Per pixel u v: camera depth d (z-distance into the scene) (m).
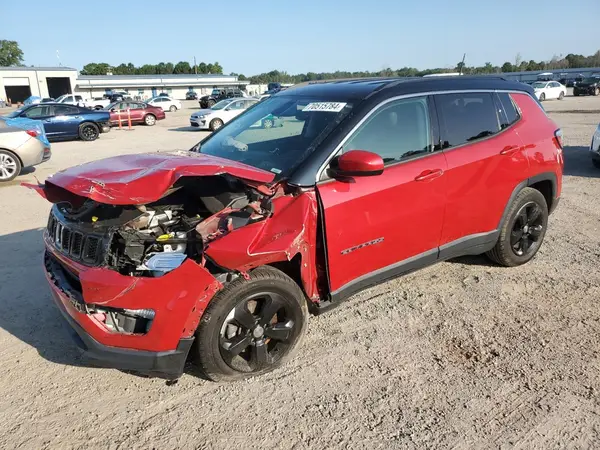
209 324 2.78
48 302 4.15
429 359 3.29
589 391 2.95
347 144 3.25
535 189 4.56
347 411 2.80
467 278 4.53
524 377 3.09
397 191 3.40
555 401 2.87
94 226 2.85
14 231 6.15
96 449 2.54
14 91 70.25
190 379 3.11
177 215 3.10
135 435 2.64
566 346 3.43
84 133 18.41
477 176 3.90
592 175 8.98
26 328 3.73
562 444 2.55
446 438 2.59
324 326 3.72
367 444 2.56
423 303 4.07
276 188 3.06
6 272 4.77
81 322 2.73
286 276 3.06
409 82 3.74
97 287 2.61
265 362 3.11
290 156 3.30
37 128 10.56
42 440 2.60
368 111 3.38
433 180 3.60
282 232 2.93
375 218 3.32
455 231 3.91
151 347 2.70
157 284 2.62
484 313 3.90
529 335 3.58
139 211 2.94
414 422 2.71
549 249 5.23
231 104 22.64
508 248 4.46
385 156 3.43
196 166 2.83
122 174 2.85
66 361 3.32
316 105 3.69
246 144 3.77
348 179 3.17
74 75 74.44
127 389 3.02
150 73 132.25
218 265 2.72
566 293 4.22
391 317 3.85
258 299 3.01
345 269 3.28
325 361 3.28
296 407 2.84
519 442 2.56
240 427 2.69
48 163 12.71
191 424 2.71
